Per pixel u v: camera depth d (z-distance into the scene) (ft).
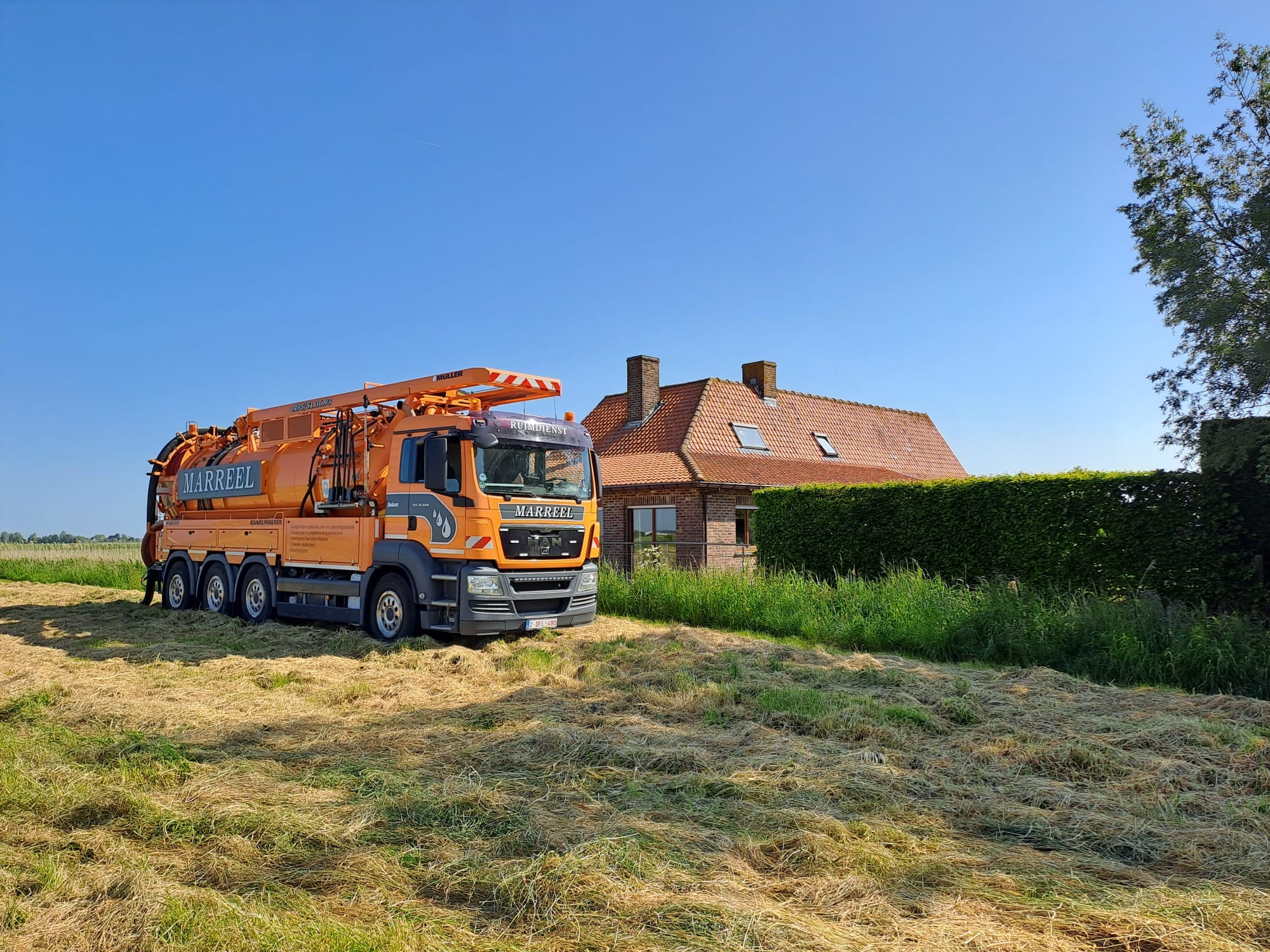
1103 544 35.04
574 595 34.86
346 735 19.53
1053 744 18.33
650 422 84.17
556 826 13.35
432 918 10.60
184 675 27.17
